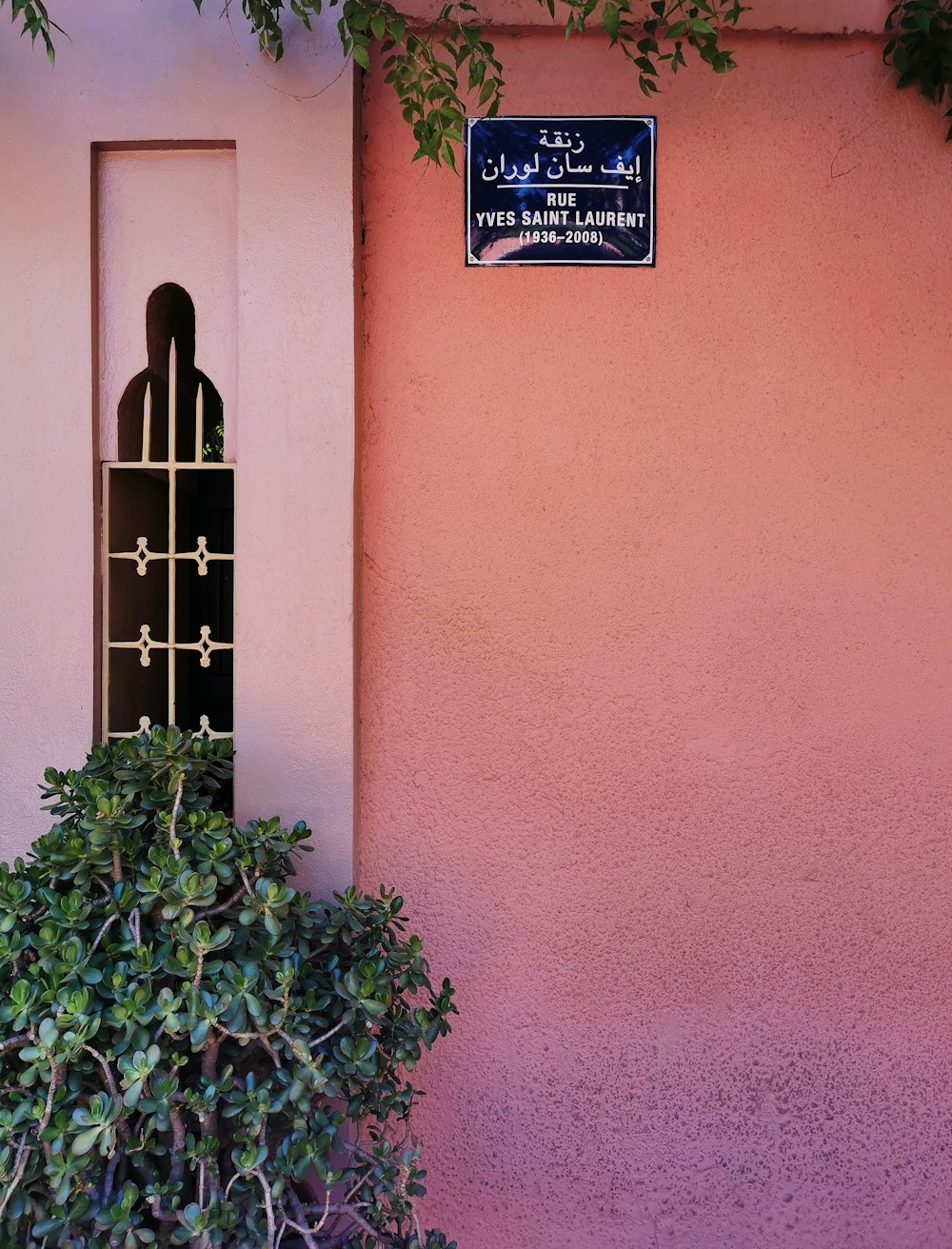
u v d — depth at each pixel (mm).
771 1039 2510
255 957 1915
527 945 2490
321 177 2350
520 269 2473
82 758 2381
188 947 1807
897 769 2520
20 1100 1781
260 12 2195
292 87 2348
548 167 2469
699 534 2496
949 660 2518
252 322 2348
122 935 1897
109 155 2430
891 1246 2502
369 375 2471
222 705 2797
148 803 2047
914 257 2502
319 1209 1895
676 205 2479
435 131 2131
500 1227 2475
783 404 2496
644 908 2504
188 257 2428
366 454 2475
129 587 2564
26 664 2385
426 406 2477
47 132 2365
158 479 2633
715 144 2477
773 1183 2504
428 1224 2469
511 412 2480
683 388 2486
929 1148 2520
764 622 2504
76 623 2383
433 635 2484
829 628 2508
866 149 2488
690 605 2496
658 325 2484
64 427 2379
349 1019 1911
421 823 2486
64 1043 1661
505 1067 2484
